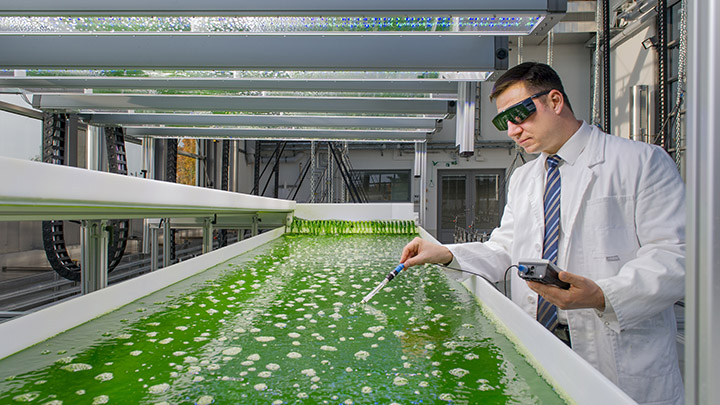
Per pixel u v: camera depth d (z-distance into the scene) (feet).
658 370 3.46
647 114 20.30
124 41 7.52
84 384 2.46
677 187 3.54
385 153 33.12
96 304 3.80
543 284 3.24
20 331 2.94
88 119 12.73
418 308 4.25
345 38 7.62
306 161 33.78
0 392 2.35
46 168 2.85
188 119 13.37
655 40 20.31
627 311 3.12
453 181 32.50
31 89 9.91
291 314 4.00
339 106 11.62
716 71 1.17
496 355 2.96
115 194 3.81
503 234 5.06
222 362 2.81
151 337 3.29
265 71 8.32
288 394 2.36
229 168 25.82
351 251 8.86
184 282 5.45
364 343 3.21
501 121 4.15
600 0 9.41
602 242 3.71
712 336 1.20
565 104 3.96
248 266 6.81
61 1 5.30
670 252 3.27
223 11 5.39
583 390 2.15
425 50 7.62
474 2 5.48
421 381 2.52
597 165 3.85
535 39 27.25
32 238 13.85
